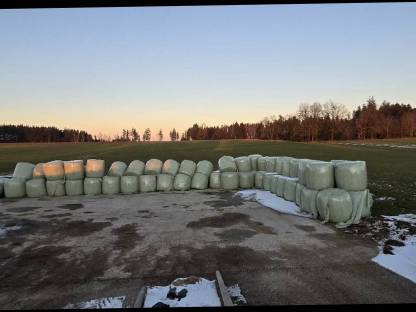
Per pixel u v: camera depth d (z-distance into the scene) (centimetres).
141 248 616
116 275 502
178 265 534
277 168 1241
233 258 558
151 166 1310
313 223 763
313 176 805
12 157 3334
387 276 477
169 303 414
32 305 421
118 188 1266
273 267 517
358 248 589
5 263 558
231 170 1345
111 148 4728
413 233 659
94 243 651
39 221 837
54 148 5194
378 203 931
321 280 469
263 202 1021
